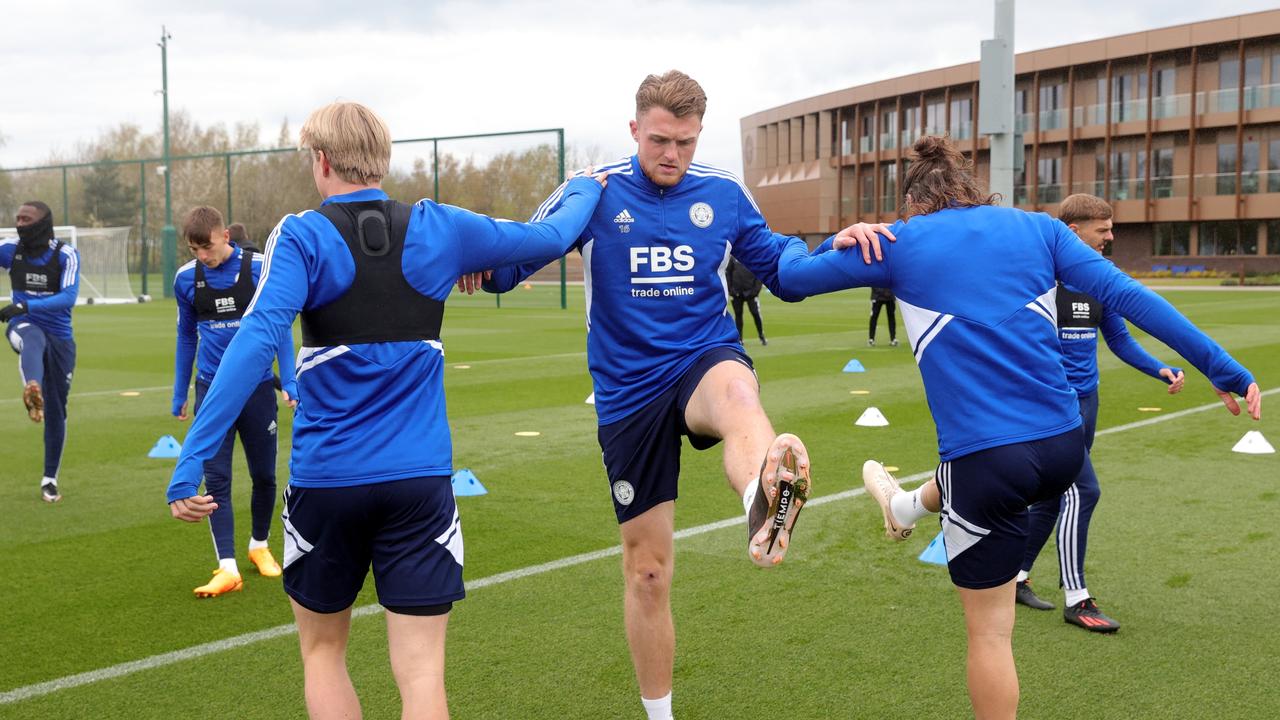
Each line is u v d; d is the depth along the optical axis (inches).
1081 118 1948.8
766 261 144.3
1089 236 175.0
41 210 266.4
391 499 105.0
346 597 110.6
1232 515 241.4
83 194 1587.1
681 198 138.8
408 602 106.0
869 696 146.4
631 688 150.3
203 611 184.4
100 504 266.4
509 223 119.6
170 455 329.4
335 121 107.7
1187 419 375.6
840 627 173.0
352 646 167.5
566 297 1102.4
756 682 151.6
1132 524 235.1
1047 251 122.3
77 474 302.8
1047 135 1985.7
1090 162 1956.2
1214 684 148.9
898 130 2231.8
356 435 104.8
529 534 231.3
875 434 350.3
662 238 137.2
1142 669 154.7
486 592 191.8
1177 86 1831.9
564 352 643.5
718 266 140.0
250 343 100.0
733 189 142.6
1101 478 279.7
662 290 136.8
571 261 1128.8
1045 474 117.2
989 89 450.3
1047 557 213.2
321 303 105.0
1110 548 217.0
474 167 1048.8
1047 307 120.6
